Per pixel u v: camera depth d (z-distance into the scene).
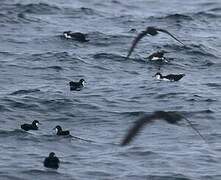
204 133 31.92
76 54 44.50
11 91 37.31
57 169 27.45
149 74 41.69
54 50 45.31
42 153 29.14
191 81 40.38
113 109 35.22
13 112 34.22
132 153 29.28
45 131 31.88
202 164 28.39
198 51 46.28
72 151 29.52
